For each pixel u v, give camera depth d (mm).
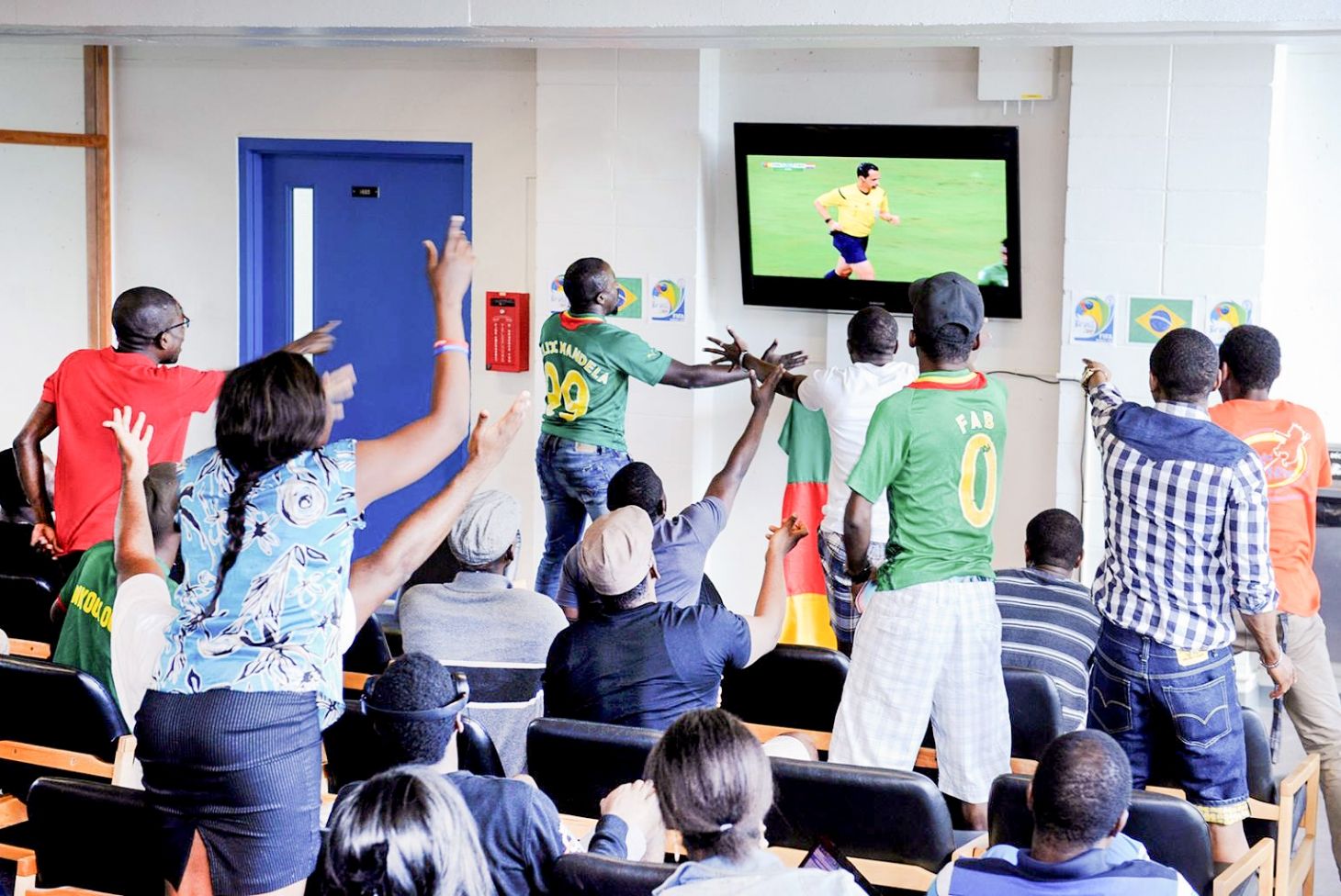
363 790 2332
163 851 2738
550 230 6770
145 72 7602
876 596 3961
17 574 5363
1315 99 6012
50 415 5008
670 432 6707
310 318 7609
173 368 4980
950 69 6277
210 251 7629
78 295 7691
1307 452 4414
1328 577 5953
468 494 2916
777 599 3918
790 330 6680
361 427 7609
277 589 2676
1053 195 6207
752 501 6805
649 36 5793
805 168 6305
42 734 3613
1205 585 3764
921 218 6219
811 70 6473
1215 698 3781
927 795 3066
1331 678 4516
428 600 3891
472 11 5824
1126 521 3834
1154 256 5930
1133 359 6012
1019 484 6434
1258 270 5816
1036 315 6328
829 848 3055
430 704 2754
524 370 7117
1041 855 2592
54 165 7578
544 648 3865
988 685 3920
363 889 2273
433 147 7211
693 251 6590
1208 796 3836
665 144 6559
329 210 7500
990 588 3930
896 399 3869
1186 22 5129
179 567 3428
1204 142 5809
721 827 2371
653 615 3613
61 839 3021
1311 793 4148
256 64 7430
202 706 2650
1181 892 2508
